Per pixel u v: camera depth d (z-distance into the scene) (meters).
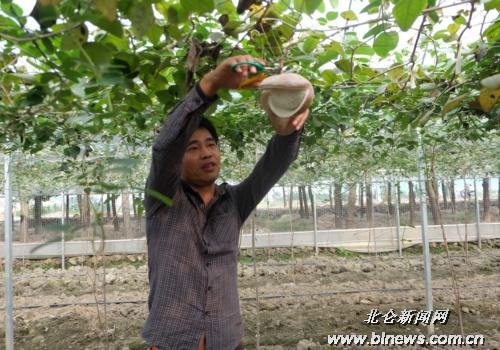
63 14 0.79
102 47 0.88
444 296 5.84
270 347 4.39
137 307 5.71
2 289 6.80
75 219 7.47
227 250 1.68
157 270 1.55
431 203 9.25
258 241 8.88
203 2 0.94
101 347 4.55
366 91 2.39
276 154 1.63
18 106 0.97
